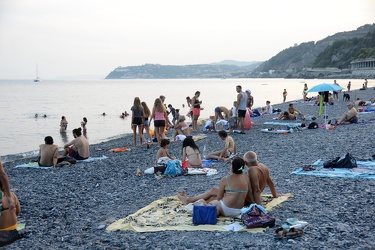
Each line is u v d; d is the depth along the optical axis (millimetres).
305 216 7543
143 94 94750
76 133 16469
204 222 7441
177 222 7617
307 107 37562
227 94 89750
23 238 7406
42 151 15156
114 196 10445
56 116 45562
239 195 7695
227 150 14539
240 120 21219
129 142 23250
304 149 15344
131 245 6656
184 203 8656
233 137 20234
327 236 6453
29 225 8203
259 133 21156
